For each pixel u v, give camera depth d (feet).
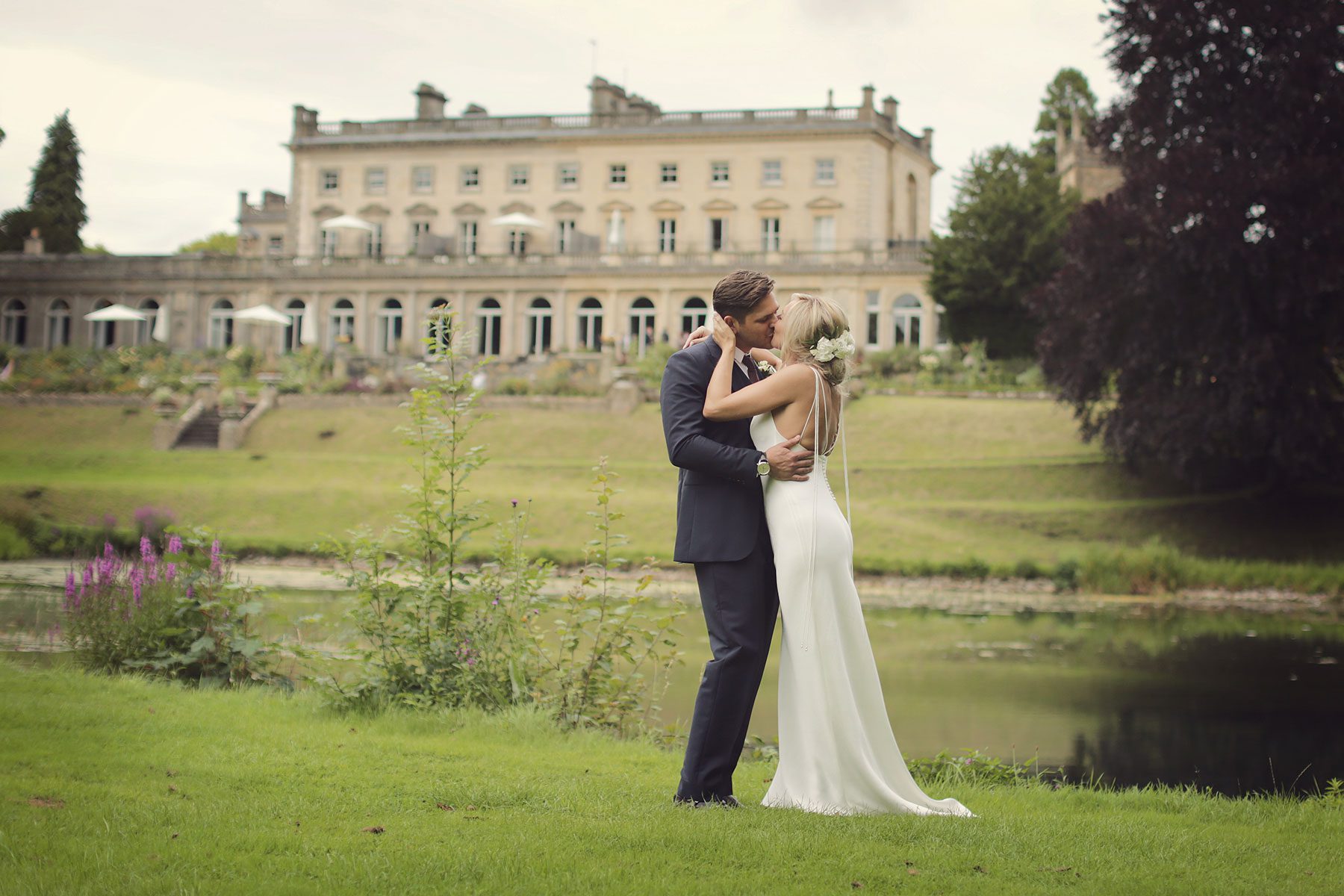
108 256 208.03
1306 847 15.20
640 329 193.47
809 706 15.55
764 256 186.50
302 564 76.28
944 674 43.65
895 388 133.08
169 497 94.02
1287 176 81.71
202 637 28.09
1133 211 89.71
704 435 15.89
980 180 150.51
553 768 18.98
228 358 165.99
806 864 12.56
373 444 121.39
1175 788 24.44
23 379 144.46
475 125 205.57
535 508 92.43
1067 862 13.53
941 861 13.06
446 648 26.00
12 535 73.92
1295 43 84.38
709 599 15.75
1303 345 87.15
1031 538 89.25
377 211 208.03
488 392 134.62
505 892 11.18
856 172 189.98
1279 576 74.79
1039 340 99.55
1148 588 74.23
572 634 27.76
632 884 11.50
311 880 11.39
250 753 18.19
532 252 201.36
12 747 17.38
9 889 10.73
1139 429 88.94
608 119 200.75
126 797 14.55
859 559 78.69
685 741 27.07
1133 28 91.56
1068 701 38.19
